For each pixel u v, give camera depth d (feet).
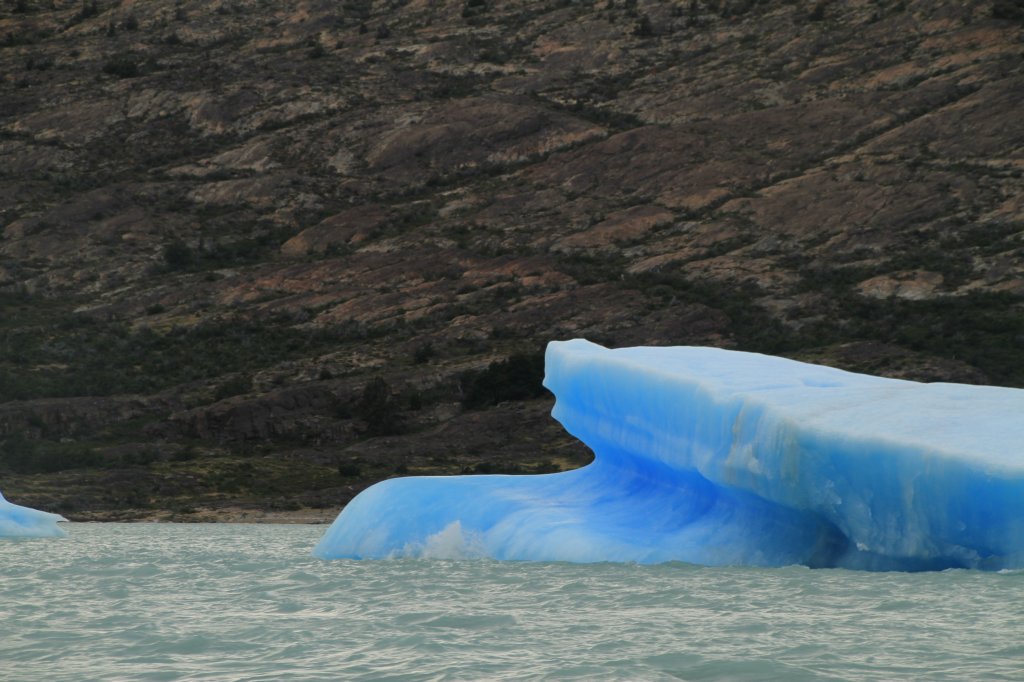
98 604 219.82
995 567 221.87
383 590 223.30
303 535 528.22
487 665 148.97
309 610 201.98
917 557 224.12
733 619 182.39
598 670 144.56
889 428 225.35
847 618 181.88
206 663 155.02
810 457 226.79
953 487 214.48
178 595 231.30
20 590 247.29
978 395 242.17
